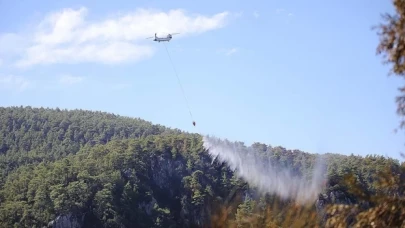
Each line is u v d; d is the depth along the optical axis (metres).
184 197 104.44
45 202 117.38
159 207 117.31
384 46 11.69
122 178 127.56
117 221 114.00
